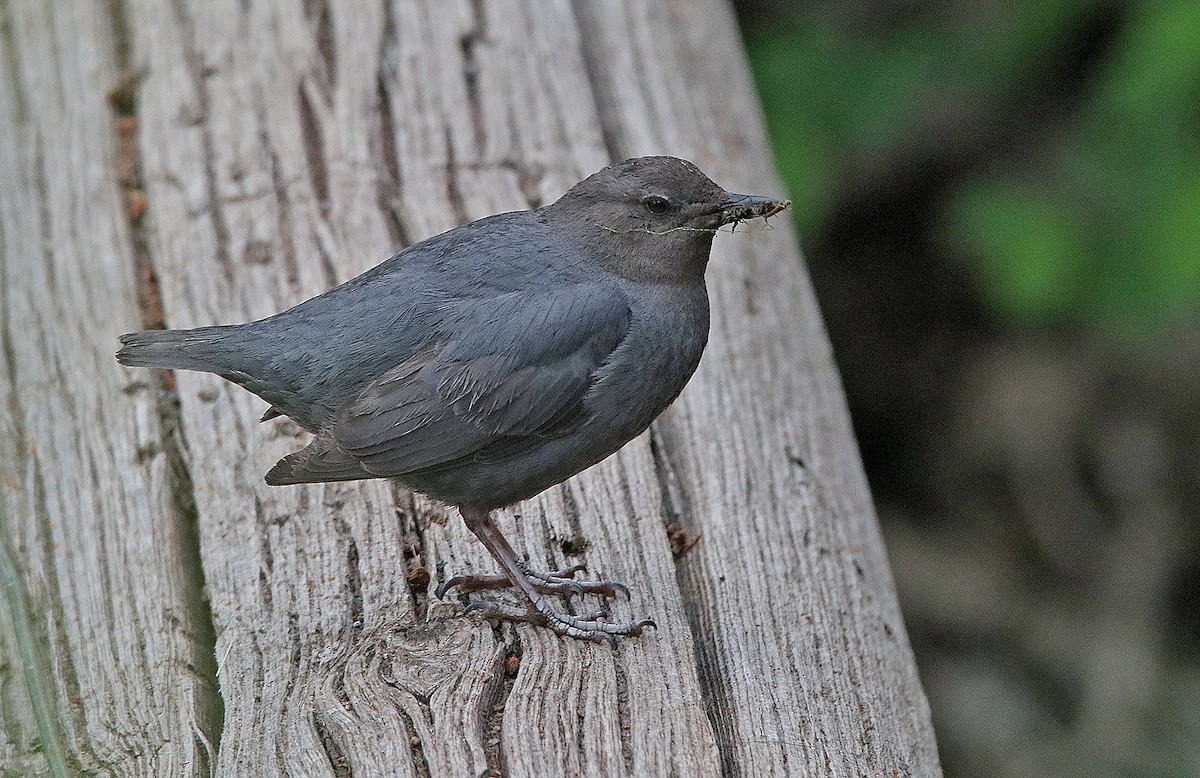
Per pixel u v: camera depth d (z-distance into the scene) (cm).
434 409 804
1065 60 1602
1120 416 1656
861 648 815
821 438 965
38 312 1024
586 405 823
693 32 1250
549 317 813
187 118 1129
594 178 842
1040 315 1462
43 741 761
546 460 828
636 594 802
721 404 950
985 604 1666
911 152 1664
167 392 964
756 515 868
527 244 838
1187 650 1620
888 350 1784
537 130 1116
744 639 779
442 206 1052
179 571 842
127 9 1223
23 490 910
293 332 816
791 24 1631
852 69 1578
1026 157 1617
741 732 713
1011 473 1700
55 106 1166
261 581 815
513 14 1194
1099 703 1572
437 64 1155
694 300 856
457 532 863
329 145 1097
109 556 856
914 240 1750
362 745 652
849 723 750
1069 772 1545
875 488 1780
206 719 749
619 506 877
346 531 848
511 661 732
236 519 859
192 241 1038
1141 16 1433
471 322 809
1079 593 1644
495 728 677
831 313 1800
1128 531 1638
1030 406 1692
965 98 1599
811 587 829
